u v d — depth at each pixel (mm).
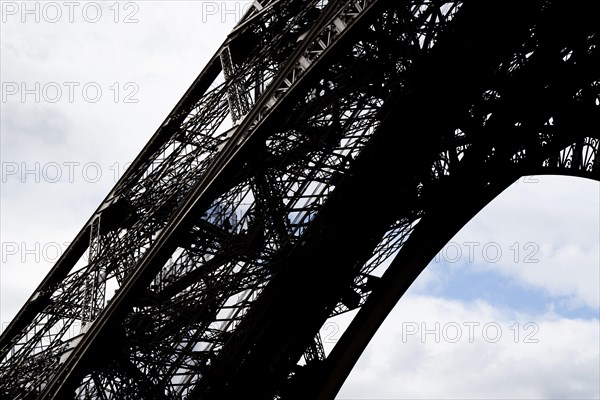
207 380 44188
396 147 42125
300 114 39125
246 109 40375
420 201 45750
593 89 45844
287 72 37594
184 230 39531
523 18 39500
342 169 41781
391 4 35188
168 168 43438
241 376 45562
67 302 45125
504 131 44562
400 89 40594
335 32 36125
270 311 44281
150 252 39844
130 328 42562
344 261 44844
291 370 47688
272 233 42719
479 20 39375
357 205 43375
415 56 39938
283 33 41375
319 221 43031
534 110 44281
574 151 47906
